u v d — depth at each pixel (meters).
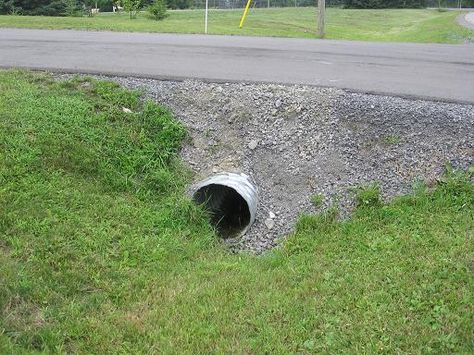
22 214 5.64
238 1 46.09
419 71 9.80
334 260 5.63
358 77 9.21
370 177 6.78
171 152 7.39
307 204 6.70
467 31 20.00
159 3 23.58
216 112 7.89
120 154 7.05
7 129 6.77
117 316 4.72
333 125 7.41
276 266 5.70
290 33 17.88
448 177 6.52
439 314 4.55
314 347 4.34
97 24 16.44
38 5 25.94
